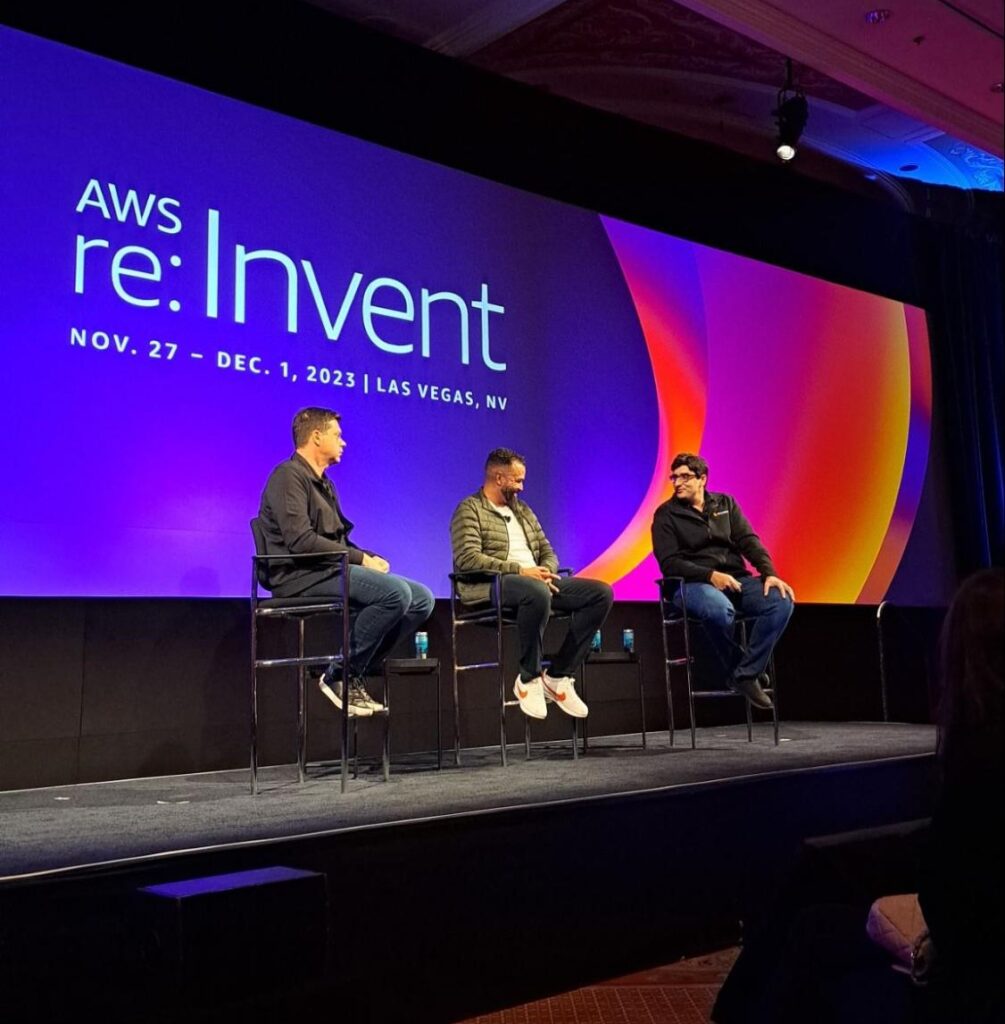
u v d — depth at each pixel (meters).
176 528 3.60
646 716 4.78
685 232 5.18
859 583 5.59
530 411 4.56
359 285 4.12
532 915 2.48
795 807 3.13
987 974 1.20
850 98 5.37
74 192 3.46
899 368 5.95
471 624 3.80
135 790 3.09
